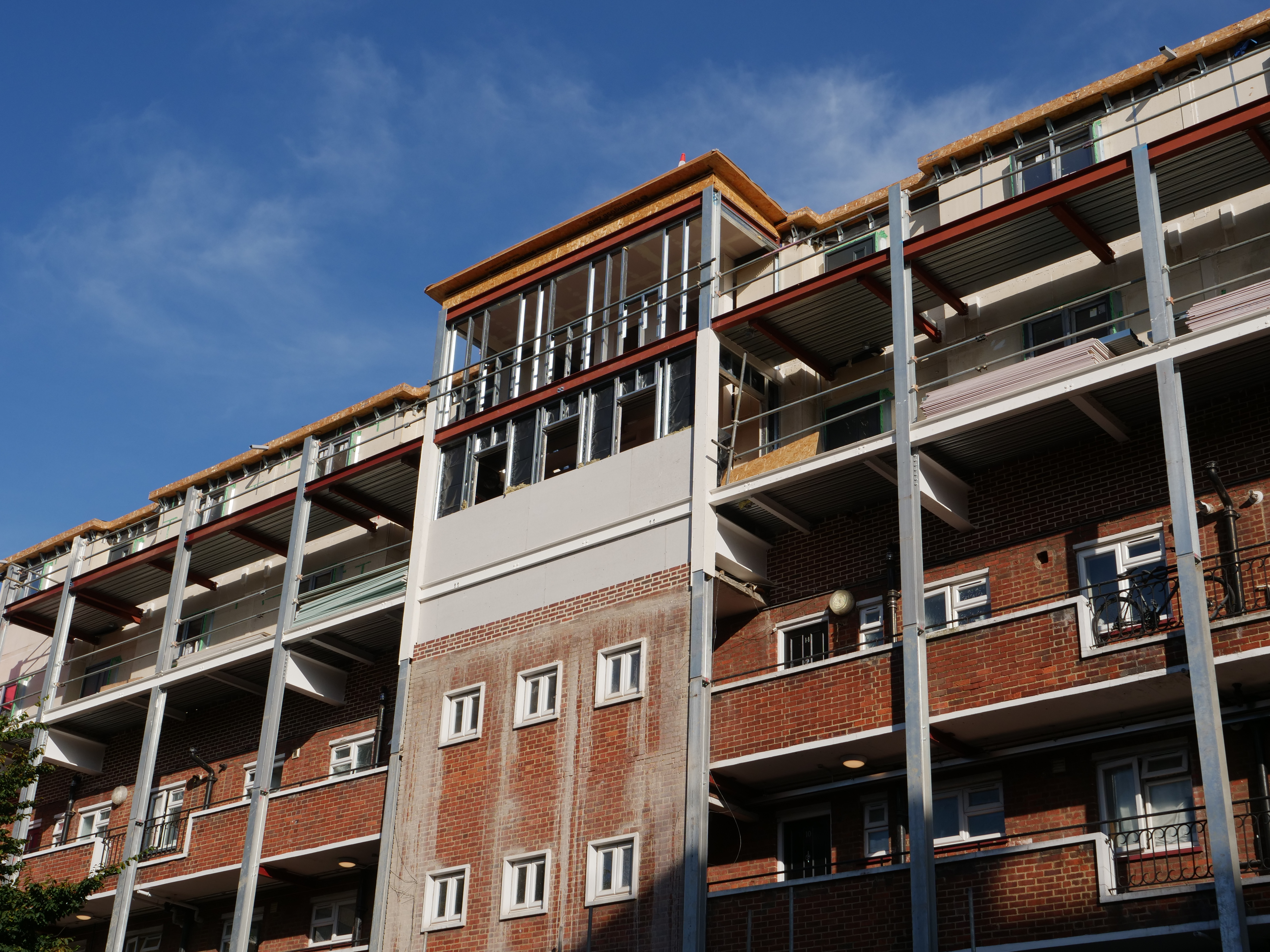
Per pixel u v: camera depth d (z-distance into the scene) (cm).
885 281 2272
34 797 3462
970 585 2181
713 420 2350
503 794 2319
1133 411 2044
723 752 2119
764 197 2603
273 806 2692
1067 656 1852
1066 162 2314
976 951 1738
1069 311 2239
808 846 2175
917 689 1934
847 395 2453
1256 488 1956
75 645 3716
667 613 2255
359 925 2658
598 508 2427
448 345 2833
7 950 2405
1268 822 1764
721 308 2494
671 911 2042
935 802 2086
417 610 2609
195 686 3112
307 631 2820
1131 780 1919
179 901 2969
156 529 3525
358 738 2858
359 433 3281
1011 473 2194
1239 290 1883
